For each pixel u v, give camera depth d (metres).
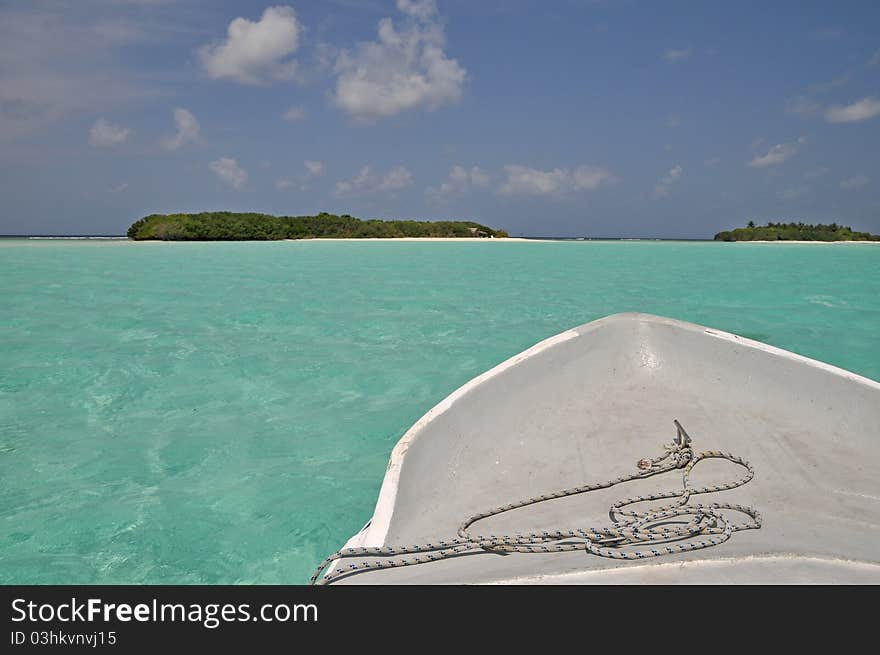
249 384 5.15
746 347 3.35
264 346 6.45
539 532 2.29
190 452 3.76
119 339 6.71
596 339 3.62
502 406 3.16
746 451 2.86
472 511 2.53
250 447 3.86
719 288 11.44
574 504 2.52
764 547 1.70
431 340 6.80
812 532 2.06
